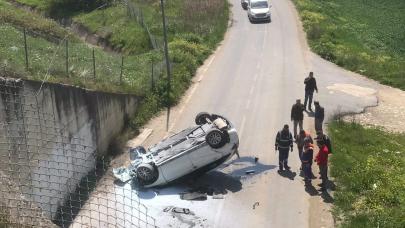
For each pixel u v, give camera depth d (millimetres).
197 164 16734
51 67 19844
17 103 14641
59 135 16359
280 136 17359
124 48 36406
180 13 41562
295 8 45562
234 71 29781
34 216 11859
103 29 39812
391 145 20109
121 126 21344
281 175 17469
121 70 23891
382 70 30438
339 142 20000
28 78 16922
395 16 53781
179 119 23016
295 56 32656
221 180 17250
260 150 19500
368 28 46594
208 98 25500
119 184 17109
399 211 14930
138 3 44844
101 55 28953
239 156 18688
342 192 16156
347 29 42781
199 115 19266
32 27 34344
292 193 16328
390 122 23188
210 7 42625
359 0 59188
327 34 37281
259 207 15625
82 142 17812
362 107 24734
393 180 16719
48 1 46906
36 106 15320
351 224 14406
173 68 28156
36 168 14969
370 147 19781
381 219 14445
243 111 23641
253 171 17797
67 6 45812
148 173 16438
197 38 35375
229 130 16797
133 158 18031
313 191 16391
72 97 17016
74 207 15852
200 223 14828
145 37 36375
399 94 26953
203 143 16547
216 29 38281
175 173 16672
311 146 16531
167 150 17328
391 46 43125
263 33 38125
